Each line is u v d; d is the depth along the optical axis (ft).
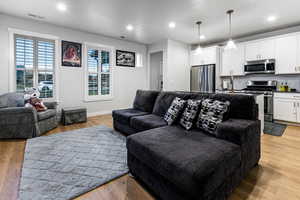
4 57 11.12
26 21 11.75
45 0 9.13
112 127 11.78
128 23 12.51
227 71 16.31
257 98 8.93
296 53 12.21
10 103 9.88
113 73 16.94
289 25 12.91
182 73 18.38
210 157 4.09
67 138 9.45
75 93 14.44
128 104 18.37
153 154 4.52
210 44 18.51
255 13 10.70
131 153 5.59
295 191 4.83
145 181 4.99
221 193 4.05
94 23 12.62
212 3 9.41
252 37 15.31
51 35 12.84
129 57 18.11
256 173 5.82
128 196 4.71
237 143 5.00
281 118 12.67
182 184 3.66
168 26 13.10
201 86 17.75
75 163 6.54
